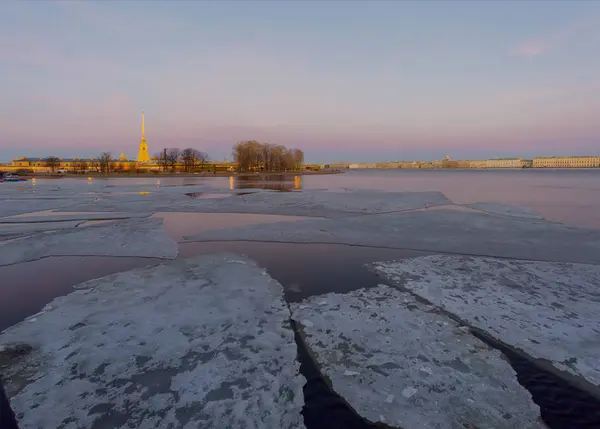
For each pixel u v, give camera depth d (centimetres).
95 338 514
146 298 659
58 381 419
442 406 383
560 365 456
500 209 1823
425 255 977
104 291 693
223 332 535
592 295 671
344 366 453
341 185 4319
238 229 1318
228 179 6406
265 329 545
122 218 1617
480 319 575
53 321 566
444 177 7475
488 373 439
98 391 402
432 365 455
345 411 375
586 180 5572
